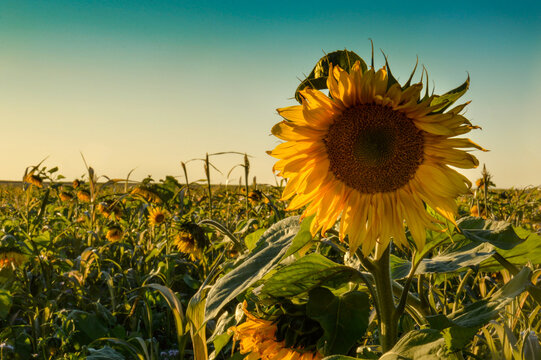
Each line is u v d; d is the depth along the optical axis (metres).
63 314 3.86
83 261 4.87
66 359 3.32
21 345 3.72
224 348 3.52
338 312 1.94
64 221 7.51
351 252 2.10
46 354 3.64
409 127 2.06
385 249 2.06
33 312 3.93
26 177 6.14
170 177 7.09
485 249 2.29
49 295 4.70
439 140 2.03
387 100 1.95
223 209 7.88
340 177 2.16
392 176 2.12
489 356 2.52
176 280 5.39
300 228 2.13
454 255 2.40
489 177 6.26
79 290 4.62
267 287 2.08
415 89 1.91
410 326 2.97
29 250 4.51
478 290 4.07
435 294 3.57
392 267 2.63
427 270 2.31
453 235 2.33
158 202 6.77
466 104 1.85
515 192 8.65
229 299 1.86
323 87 2.19
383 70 1.96
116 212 8.10
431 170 2.09
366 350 2.45
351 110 2.09
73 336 3.67
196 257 4.94
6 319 4.11
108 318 3.94
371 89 2.00
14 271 4.55
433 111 1.97
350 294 2.00
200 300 2.68
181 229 4.88
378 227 2.11
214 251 5.56
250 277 1.96
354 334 1.88
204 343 2.62
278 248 2.13
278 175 2.16
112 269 5.41
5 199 14.23
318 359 1.99
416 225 2.12
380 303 2.06
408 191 2.13
